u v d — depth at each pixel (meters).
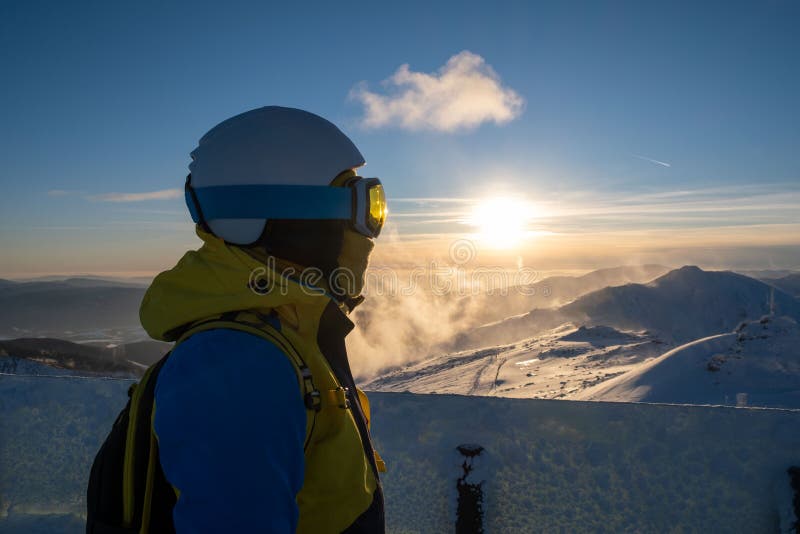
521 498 2.25
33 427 2.69
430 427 2.35
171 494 0.92
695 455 2.12
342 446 0.98
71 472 2.66
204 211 1.02
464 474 2.25
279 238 1.01
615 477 2.19
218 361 0.85
